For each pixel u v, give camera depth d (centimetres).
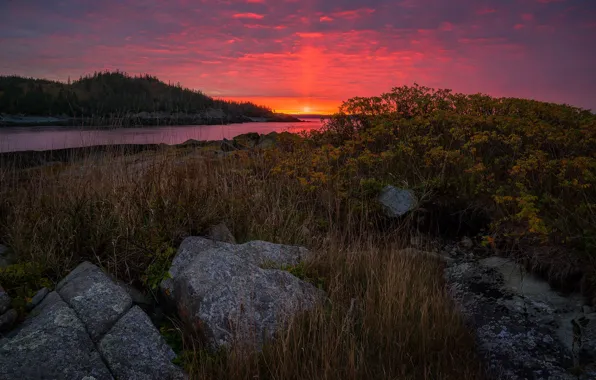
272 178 698
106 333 326
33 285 396
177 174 577
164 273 412
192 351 332
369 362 320
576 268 421
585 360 335
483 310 414
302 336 337
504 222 542
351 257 479
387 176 676
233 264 393
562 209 483
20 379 270
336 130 860
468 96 859
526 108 807
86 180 542
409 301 389
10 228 486
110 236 443
